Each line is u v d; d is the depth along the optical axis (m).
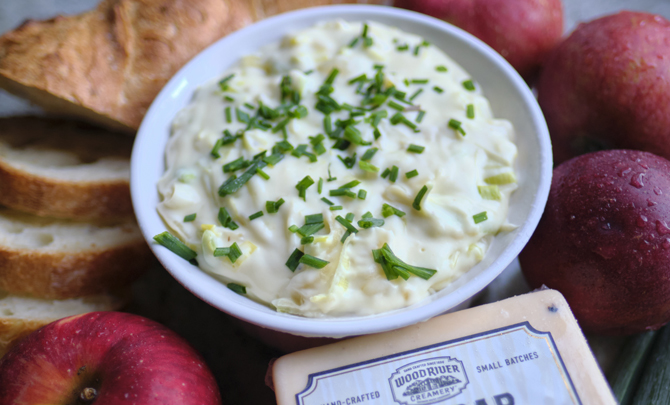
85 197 0.28
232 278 0.23
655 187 0.24
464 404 0.22
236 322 0.27
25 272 0.27
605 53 0.27
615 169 0.25
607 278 0.24
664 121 0.27
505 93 0.27
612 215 0.24
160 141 0.26
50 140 0.30
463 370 0.23
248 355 0.27
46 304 0.27
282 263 0.23
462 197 0.24
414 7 0.31
